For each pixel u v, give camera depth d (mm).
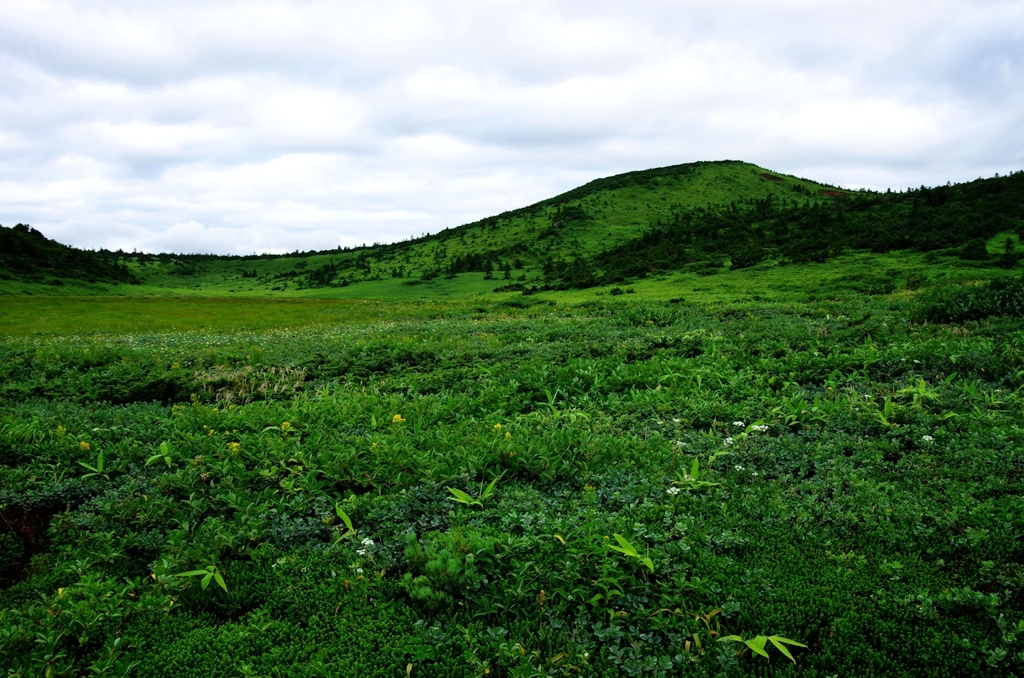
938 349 12195
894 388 10211
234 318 45188
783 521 6035
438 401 10758
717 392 10586
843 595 4922
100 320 42969
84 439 8367
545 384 11984
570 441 7930
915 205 91688
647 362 13484
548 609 4824
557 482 7109
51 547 5977
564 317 31297
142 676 4293
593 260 115188
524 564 5188
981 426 7926
